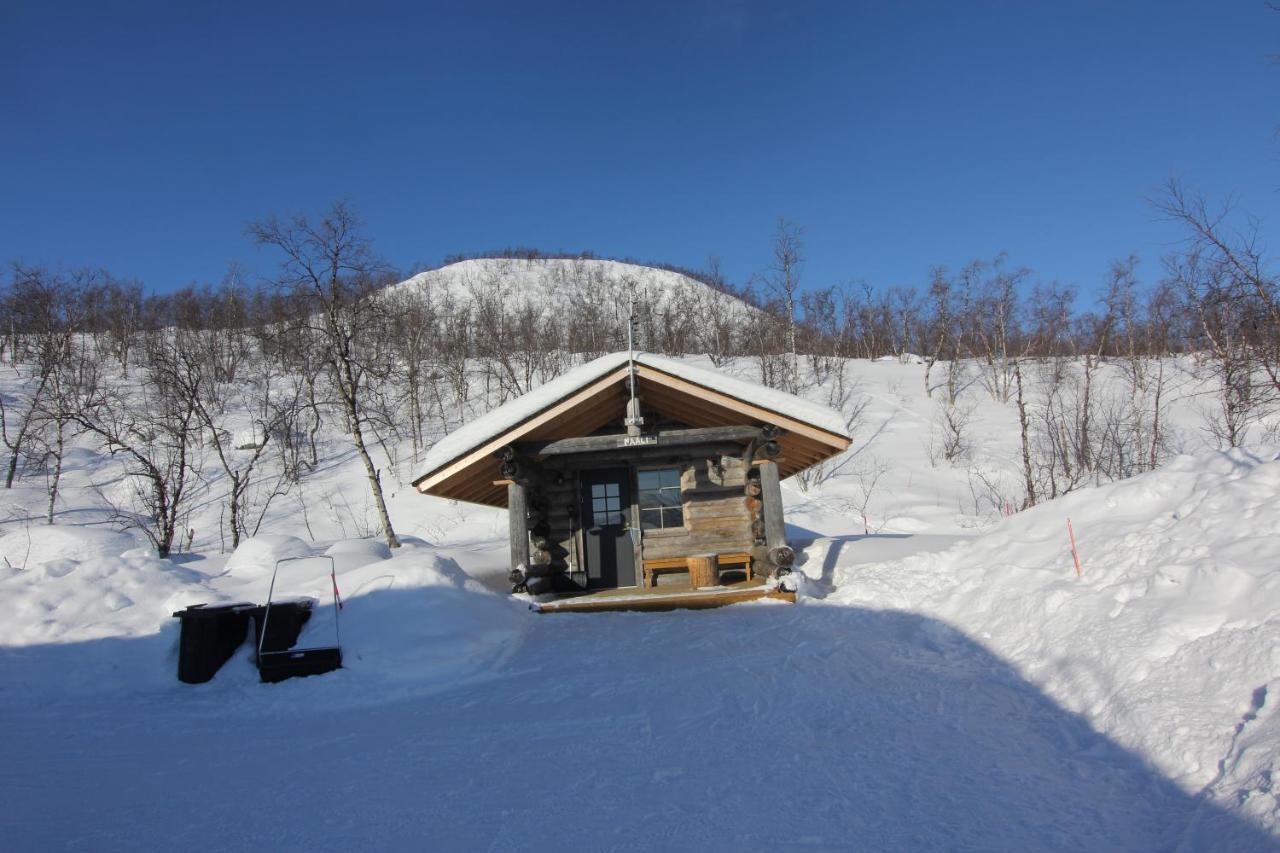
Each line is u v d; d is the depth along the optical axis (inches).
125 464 1294.3
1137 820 152.8
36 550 559.2
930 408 1555.1
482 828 168.1
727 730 228.5
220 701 295.9
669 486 516.1
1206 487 294.5
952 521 995.9
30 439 1259.2
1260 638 182.2
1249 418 1104.8
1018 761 189.3
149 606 369.1
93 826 176.9
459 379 1713.8
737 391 434.6
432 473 436.1
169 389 1413.6
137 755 234.1
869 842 152.2
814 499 1109.7
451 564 391.9
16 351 1888.5
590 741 226.1
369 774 207.6
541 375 1765.5
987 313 1877.5
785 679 277.0
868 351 2322.8
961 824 157.6
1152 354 1692.9
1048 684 236.1
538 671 311.6
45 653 329.4
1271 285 764.0
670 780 191.9
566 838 160.9
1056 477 1184.2
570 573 508.4
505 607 396.2
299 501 1167.6
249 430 1347.2
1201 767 161.0
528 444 444.1
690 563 458.3
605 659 323.0
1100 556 289.0
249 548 508.7
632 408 436.1
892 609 364.2
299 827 173.0
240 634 336.8
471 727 246.7
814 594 431.2
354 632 329.1
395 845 161.0
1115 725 193.8
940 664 280.4
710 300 2236.7
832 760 199.0
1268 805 134.2
